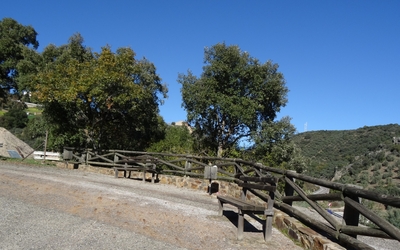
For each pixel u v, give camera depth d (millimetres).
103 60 15984
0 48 17219
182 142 19094
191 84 17984
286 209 6711
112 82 15367
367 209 4262
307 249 5254
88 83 15016
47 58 19906
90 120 17734
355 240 4457
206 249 5027
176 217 6598
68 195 7688
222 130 17750
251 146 17125
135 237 5219
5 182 8586
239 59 17281
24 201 6895
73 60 16734
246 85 17422
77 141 18141
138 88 16453
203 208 7914
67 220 5836
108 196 7922
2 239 4809
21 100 20359
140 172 13930
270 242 5602
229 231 6070
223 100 16578
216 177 10391
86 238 5039
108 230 5449
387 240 6211
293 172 6715
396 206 3664
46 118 17781
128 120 18969
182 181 12109
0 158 15844
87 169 15484
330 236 5219
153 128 22188
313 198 5695
